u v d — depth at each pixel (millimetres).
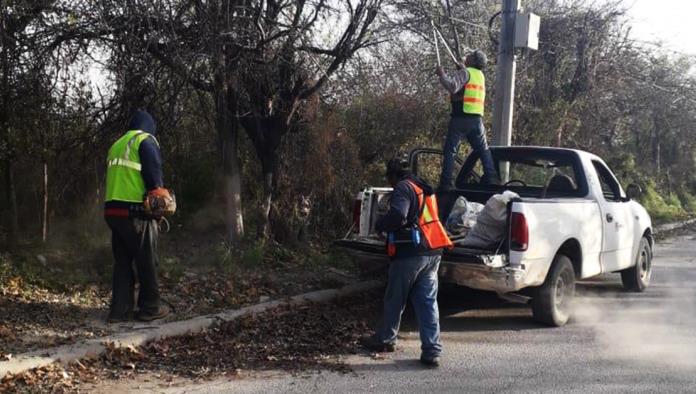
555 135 15414
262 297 7812
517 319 7852
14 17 7098
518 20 10414
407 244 6074
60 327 6289
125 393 5188
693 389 5605
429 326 6086
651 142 23984
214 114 8945
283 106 8906
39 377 5305
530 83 15234
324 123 9648
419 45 10312
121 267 6652
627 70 17953
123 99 7914
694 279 10719
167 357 5996
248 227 9648
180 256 8766
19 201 8539
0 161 7988
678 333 7387
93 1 7047
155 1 7129
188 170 9758
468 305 8500
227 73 7871
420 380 5699
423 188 6199
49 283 7273
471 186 9000
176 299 7387
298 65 8430
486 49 13312
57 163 8406
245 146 10047
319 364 5992
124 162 6543
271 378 5625
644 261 9742
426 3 9023
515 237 6770
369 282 8672
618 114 19656
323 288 8344
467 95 8750
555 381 5750
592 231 7984
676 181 26172
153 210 6484
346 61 8852
